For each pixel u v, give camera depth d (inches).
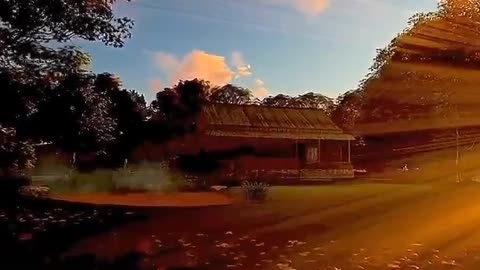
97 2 384.5
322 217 459.8
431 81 1077.8
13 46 358.9
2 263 268.4
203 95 1596.9
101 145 439.8
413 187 885.2
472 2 914.7
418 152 1482.5
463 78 962.1
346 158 1539.1
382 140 1674.5
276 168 1385.3
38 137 396.8
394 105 1525.6
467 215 476.4
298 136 1461.6
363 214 480.1
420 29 1083.3
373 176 1397.6
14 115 367.6
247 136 1408.7
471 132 1226.6
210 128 1381.6
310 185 1003.3
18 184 545.0
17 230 364.2
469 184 960.9
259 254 303.7
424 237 365.7
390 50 1364.4
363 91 1765.5
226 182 1027.3
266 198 626.2
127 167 1096.8
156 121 1299.2
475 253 316.8
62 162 896.9
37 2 351.9
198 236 356.8
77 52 386.9
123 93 1188.5
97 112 410.9
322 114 1620.3
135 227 389.7
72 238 338.0
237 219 438.0
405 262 292.4
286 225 410.9
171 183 867.4
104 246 314.7
